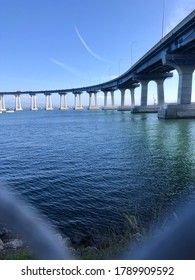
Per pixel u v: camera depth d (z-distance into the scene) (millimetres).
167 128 58000
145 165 25547
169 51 78938
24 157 31672
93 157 30406
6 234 10305
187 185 19000
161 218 12484
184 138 42406
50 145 41375
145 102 133875
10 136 55875
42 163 27906
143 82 129875
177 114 80250
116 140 44031
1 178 21859
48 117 147750
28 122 105562
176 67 81688
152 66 105625
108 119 105375
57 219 13180
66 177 21844
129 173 22750
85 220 13047
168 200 15938
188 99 81750
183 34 68062
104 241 9789
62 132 61906
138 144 38750
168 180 20359
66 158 30281
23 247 8539
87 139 47062
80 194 17266
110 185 19250
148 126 65188
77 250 8414
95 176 21953
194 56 79562
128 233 7879
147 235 7059
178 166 24734
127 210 14250
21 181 20844
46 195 17188
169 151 32250
